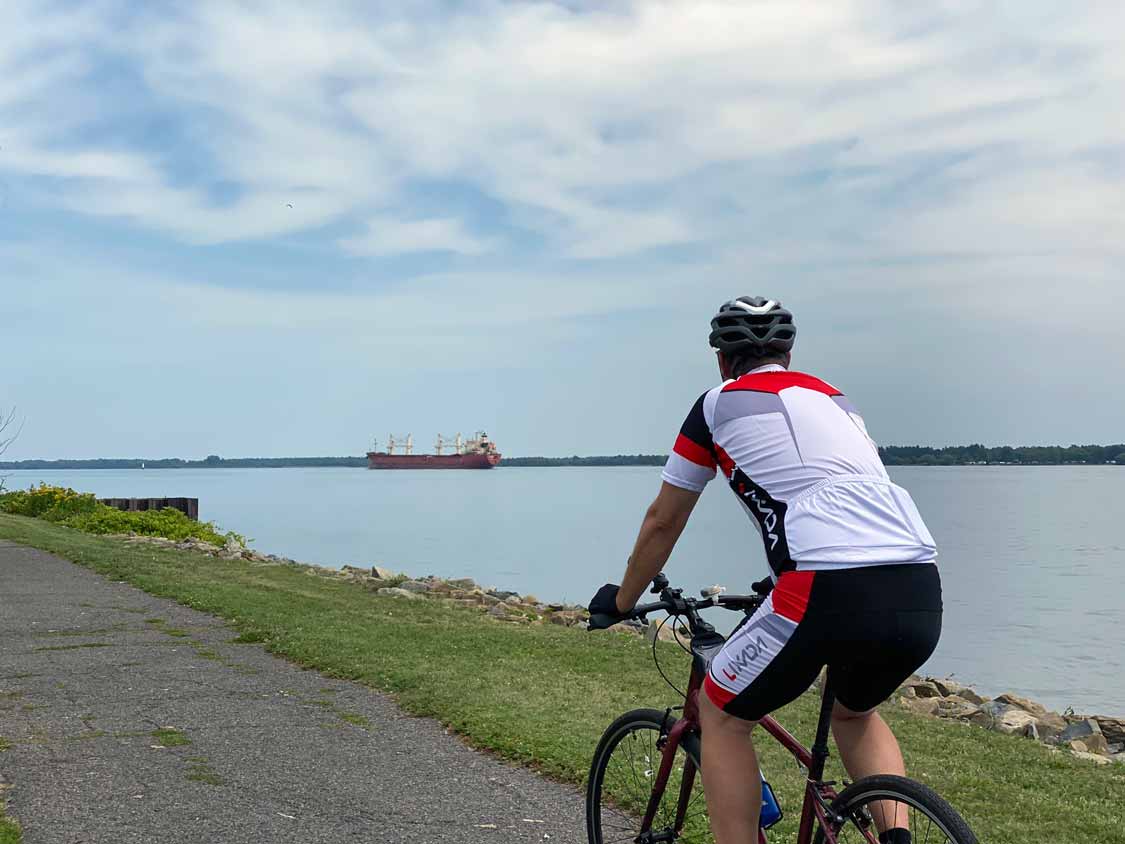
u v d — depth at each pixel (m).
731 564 36.31
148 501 30.92
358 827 4.96
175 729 6.61
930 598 3.02
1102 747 8.55
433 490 156.62
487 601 15.74
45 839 4.68
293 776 5.71
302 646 9.27
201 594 12.48
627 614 3.65
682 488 3.36
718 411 3.27
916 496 130.62
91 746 6.18
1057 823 5.20
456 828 4.96
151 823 4.93
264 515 78.44
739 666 3.14
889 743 3.43
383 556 40.34
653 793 3.87
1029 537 55.06
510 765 5.97
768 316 3.37
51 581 13.73
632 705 7.42
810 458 3.10
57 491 28.64
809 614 2.97
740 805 3.23
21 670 8.32
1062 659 18.16
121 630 10.24
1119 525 66.69
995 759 6.60
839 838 3.14
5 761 5.81
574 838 4.86
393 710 7.25
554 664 8.98
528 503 107.50
